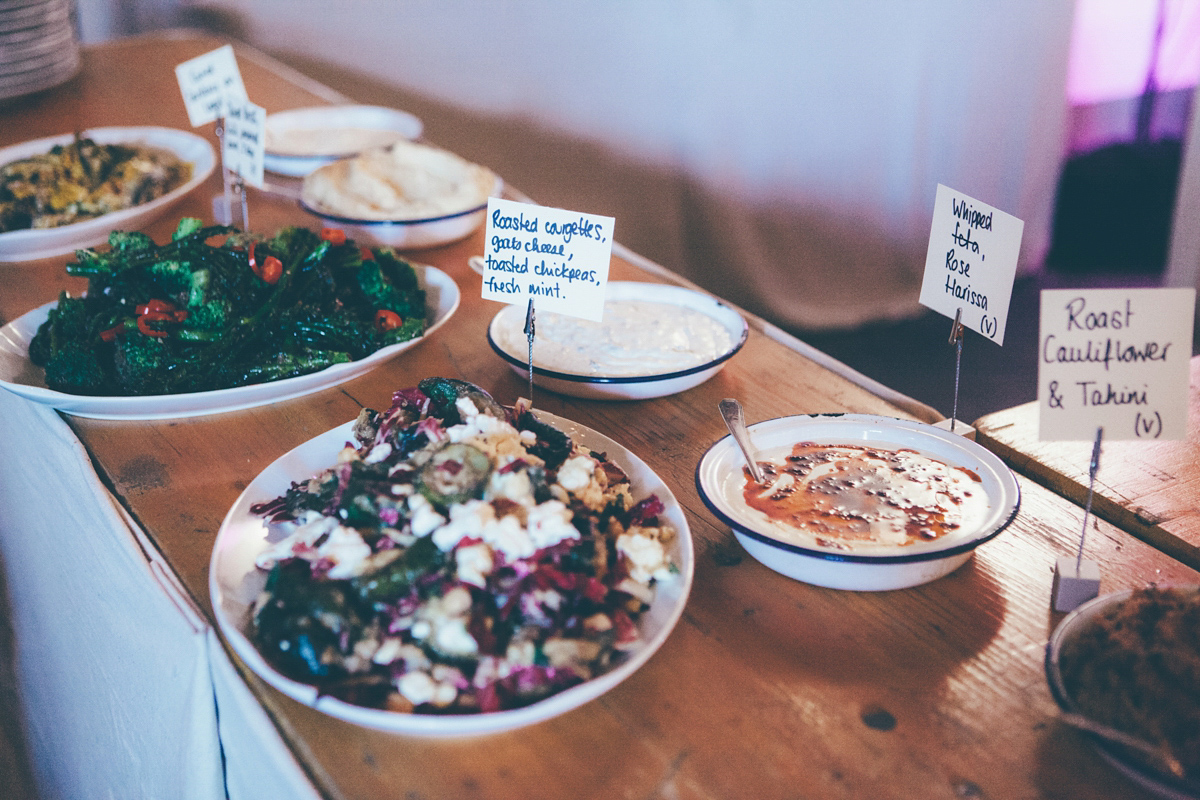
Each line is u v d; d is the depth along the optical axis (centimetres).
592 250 121
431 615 83
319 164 232
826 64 411
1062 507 114
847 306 450
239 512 104
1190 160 414
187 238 149
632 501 104
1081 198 475
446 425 108
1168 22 436
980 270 113
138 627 115
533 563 85
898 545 96
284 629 83
